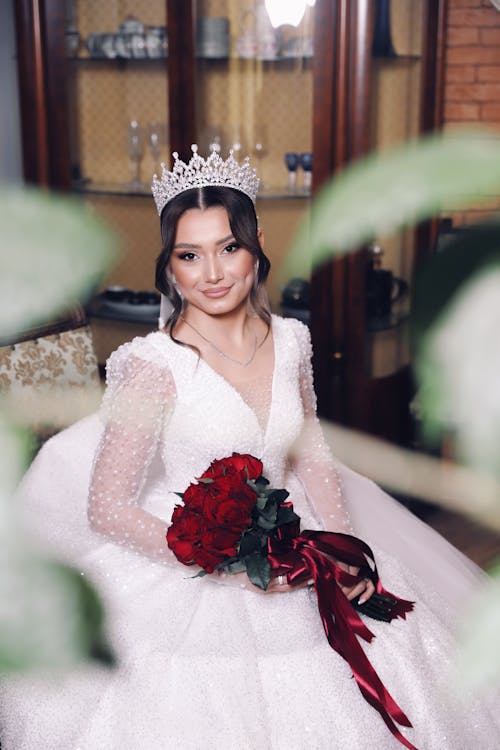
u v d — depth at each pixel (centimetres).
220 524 136
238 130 318
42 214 12
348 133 310
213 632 156
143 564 169
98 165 333
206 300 169
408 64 317
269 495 148
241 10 309
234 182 165
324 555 163
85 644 12
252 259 169
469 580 189
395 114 320
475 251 13
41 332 208
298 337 199
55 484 186
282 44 309
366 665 151
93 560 169
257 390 185
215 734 143
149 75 321
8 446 13
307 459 198
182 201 162
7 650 12
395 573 183
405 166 12
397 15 308
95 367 217
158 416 172
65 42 322
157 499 184
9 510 13
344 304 322
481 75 327
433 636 166
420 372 13
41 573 12
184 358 174
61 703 144
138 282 331
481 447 12
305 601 167
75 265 12
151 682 147
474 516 14
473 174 12
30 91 323
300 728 147
